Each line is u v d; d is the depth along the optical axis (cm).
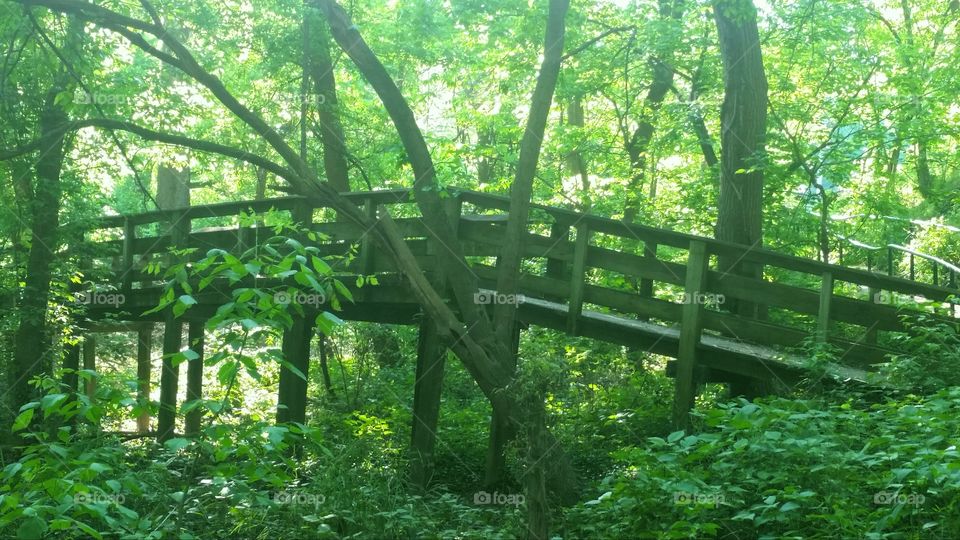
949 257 1361
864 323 802
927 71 1346
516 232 891
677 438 596
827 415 615
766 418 584
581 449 938
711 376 917
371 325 1518
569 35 1416
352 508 674
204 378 1543
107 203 1320
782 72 1432
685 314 845
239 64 1527
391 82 907
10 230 1216
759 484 558
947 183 1652
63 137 1185
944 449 549
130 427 1370
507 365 861
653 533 552
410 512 686
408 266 870
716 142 1612
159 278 1329
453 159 1470
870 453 593
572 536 629
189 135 1429
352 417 1194
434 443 972
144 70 1394
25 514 411
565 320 931
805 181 1370
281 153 916
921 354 750
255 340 487
